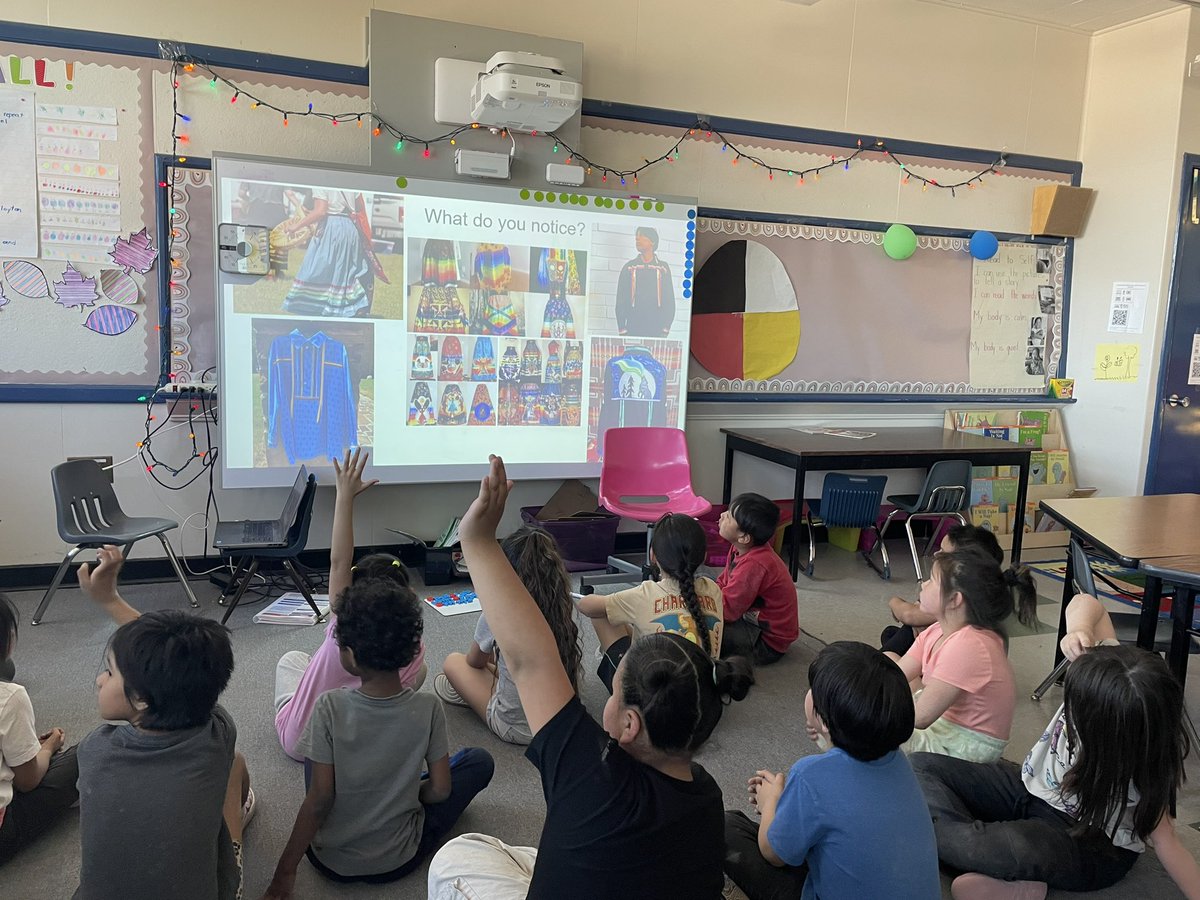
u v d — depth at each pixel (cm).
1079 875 190
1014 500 547
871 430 527
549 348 443
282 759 246
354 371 407
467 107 408
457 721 273
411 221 409
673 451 448
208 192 390
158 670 140
